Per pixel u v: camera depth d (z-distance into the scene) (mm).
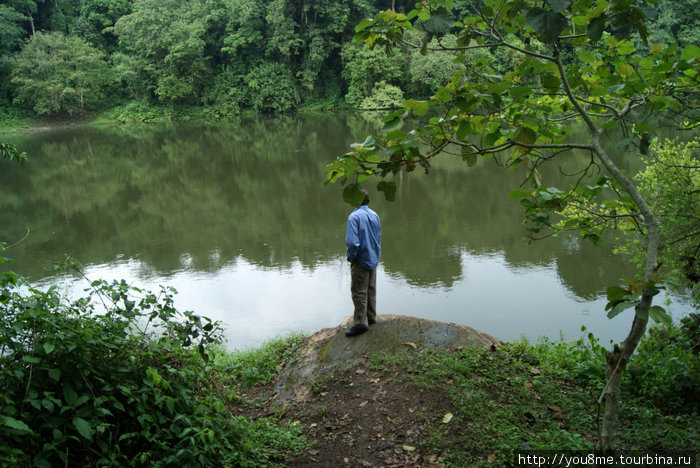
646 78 2990
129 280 9312
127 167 22922
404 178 18094
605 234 10852
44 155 26984
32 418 2451
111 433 2598
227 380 4895
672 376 3793
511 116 2852
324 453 3381
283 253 10773
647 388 3912
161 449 2811
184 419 2857
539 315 7336
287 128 36000
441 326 4867
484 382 4020
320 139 29531
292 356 5152
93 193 17859
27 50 40031
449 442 3332
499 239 10953
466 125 2602
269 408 4285
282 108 46469
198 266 10078
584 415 3613
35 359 2398
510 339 6660
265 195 16641
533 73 2877
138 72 44969
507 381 4062
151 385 2789
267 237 12000
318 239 11719
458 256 9953
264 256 10609
